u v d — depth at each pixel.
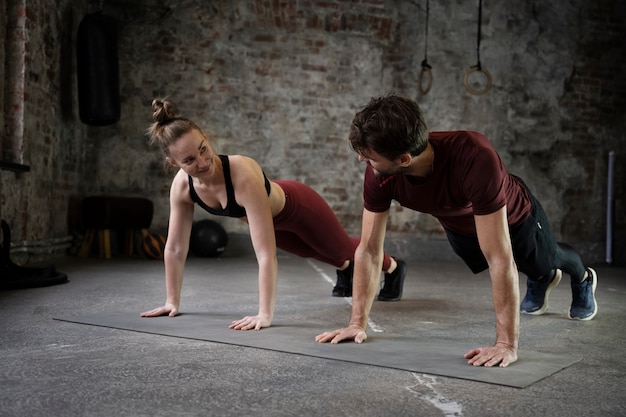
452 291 4.58
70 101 7.00
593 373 2.11
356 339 2.47
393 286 3.97
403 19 8.05
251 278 5.16
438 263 7.41
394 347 2.41
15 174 5.48
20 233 5.63
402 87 8.05
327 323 2.99
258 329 2.73
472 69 7.38
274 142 7.88
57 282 4.35
